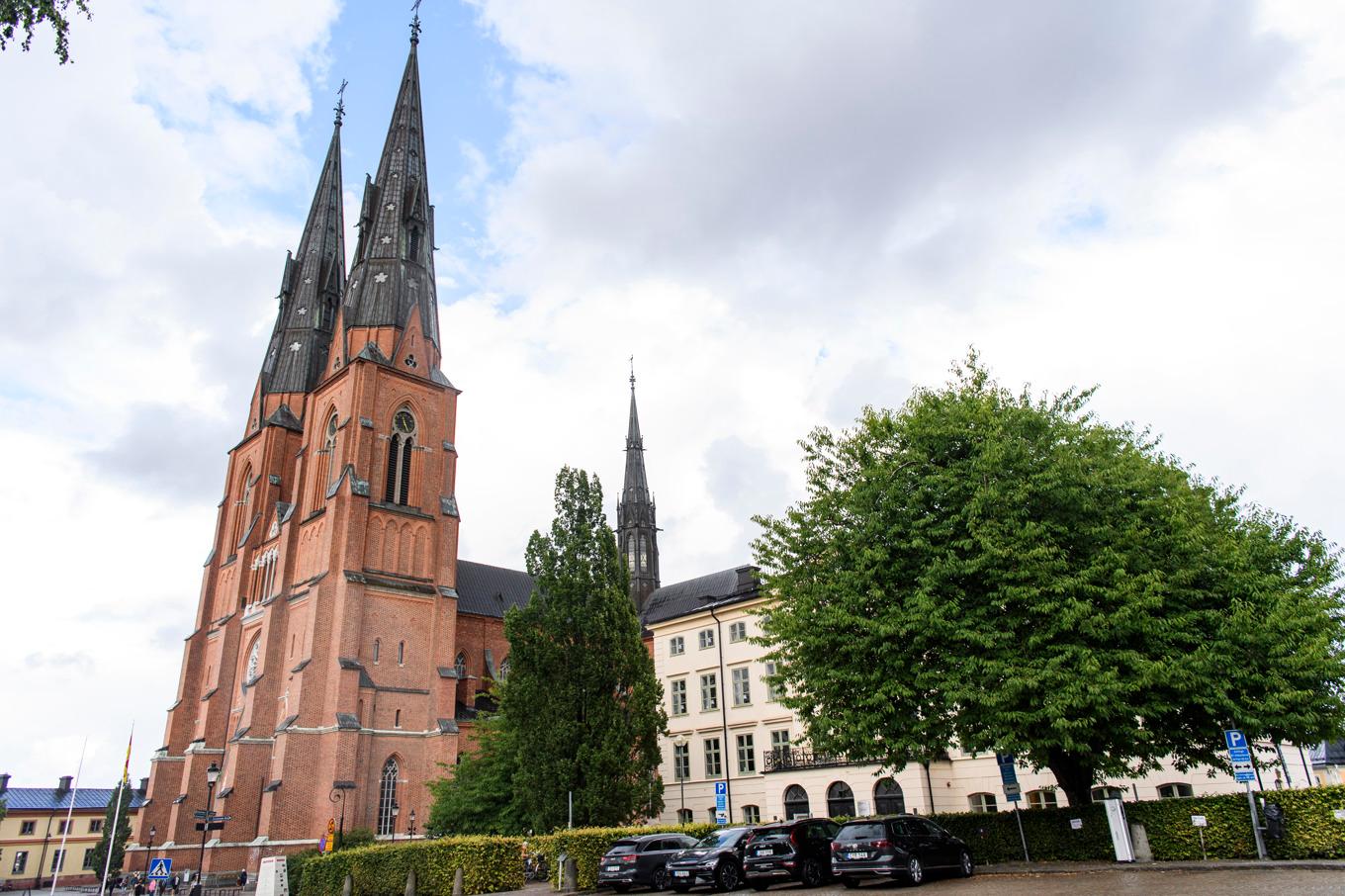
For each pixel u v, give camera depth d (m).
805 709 27.67
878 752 25.77
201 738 63.84
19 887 87.69
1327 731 24.98
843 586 26.25
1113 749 24.77
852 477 28.98
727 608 55.66
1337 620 25.56
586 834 32.25
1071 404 29.03
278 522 68.12
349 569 59.44
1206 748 26.56
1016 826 27.25
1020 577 24.03
